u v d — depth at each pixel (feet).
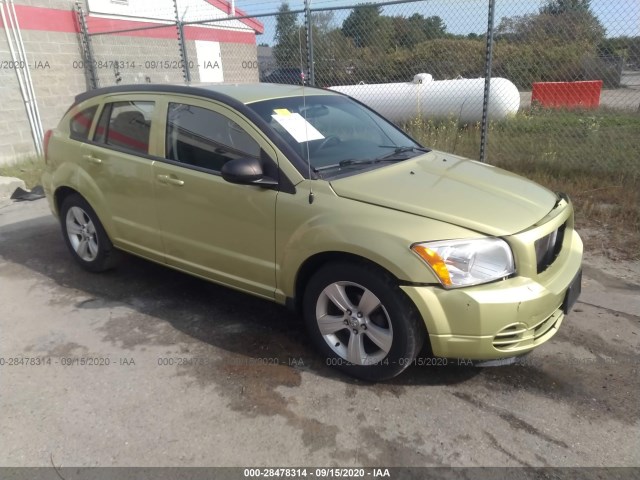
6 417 8.92
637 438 8.21
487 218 8.86
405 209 8.96
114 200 13.09
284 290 10.29
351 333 9.59
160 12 41.32
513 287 8.46
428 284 8.43
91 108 13.99
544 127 30.81
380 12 24.71
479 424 8.57
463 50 36.65
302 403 9.14
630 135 27.04
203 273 11.72
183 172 11.35
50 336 11.51
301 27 26.48
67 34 34.09
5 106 30.40
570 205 10.62
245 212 10.40
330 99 12.97
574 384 9.56
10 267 15.52
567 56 30.63
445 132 30.07
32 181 26.35
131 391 9.53
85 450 8.14
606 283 13.57
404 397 9.26
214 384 9.70
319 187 9.63
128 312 12.54
